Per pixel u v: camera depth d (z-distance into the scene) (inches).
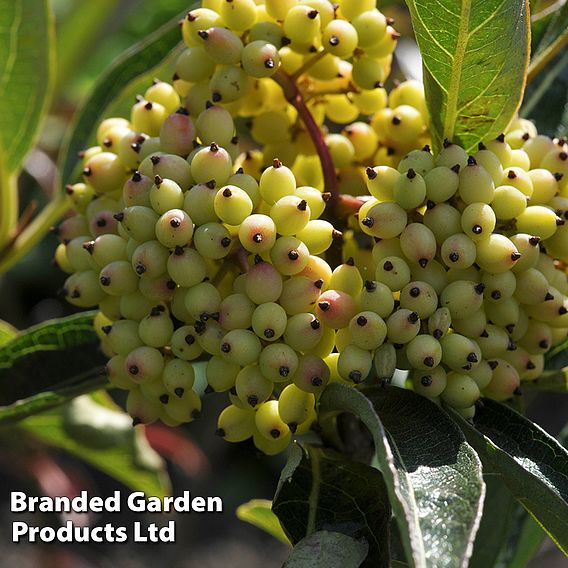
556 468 16.6
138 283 17.0
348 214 17.6
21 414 19.4
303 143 18.3
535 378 17.6
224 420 17.0
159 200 16.6
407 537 15.1
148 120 17.5
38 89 20.7
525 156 17.2
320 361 16.5
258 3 17.7
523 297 16.8
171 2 27.0
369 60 17.8
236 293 16.7
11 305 36.3
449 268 16.7
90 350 19.6
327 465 17.1
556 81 20.0
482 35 16.7
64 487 31.8
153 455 23.7
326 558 16.4
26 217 21.1
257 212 16.9
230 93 17.3
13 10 20.1
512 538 20.3
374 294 16.3
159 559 42.2
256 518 20.7
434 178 16.5
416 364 16.4
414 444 16.3
